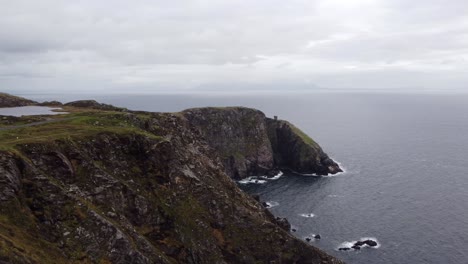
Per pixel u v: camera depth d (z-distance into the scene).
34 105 105.56
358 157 193.88
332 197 131.00
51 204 49.66
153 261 54.34
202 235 66.69
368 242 93.94
